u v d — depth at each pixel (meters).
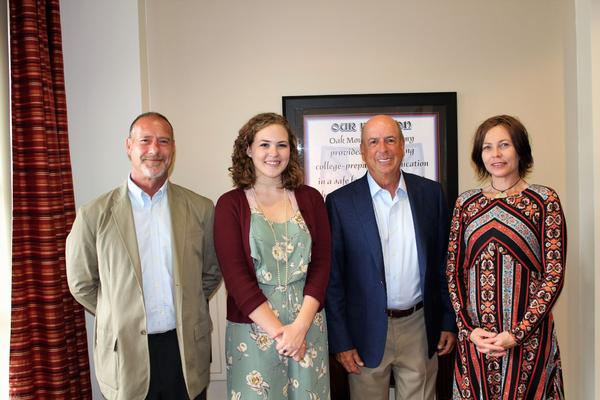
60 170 2.04
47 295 1.88
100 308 1.68
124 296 1.61
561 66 2.49
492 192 1.75
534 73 2.50
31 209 1.86
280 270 1.61
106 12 2.31
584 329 2.27
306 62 2.49
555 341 1.68
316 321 1.66
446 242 1.96
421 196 1.92
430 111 2.48
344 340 1.87
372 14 2.49
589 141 2.21
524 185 1.72
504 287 1.64
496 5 2.49
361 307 1.88
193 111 2.49
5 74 1.80
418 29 2.49
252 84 2.49
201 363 1.75
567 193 2.45
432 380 1.98
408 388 1.93
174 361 1.72
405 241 1.90
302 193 1.74
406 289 1.89
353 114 2.48
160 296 1.69
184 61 2.47
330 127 2.49
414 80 2.50
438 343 1.96
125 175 2.31
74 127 2.30
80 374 2.13
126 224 1.65
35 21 1.85
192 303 1.72
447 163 2.48
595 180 2.17
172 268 1.71
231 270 1.58
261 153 1.63
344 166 2.50
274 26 2.48
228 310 1.65
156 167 1.67
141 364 1.62
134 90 2.32
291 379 1.62
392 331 1.90
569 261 2.42
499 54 2.50
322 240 1.71
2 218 1.75
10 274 1.75
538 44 2.50
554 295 1.58
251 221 1.62
